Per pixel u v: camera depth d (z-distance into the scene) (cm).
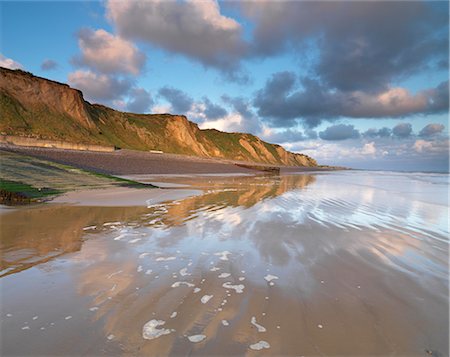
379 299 409
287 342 307
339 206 1294
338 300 403
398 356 291
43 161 2180
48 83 6769
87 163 3569
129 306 371
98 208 1116
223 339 308
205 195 1627
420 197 1753
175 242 666
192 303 382
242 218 959
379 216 1070
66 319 338
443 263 570
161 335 311
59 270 488
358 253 617
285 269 513
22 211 1032
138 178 3044
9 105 5759
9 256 555
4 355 276
